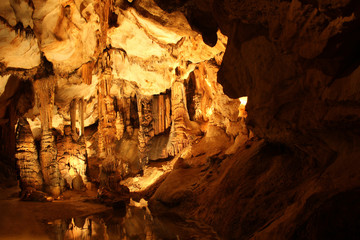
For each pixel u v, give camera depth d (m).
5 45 6.62
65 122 11.94
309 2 2.33
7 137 9.73
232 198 4.89
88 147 16.27
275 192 4.16
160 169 11.52
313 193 2.63
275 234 2.78
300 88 3.11
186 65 11.14
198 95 12.85
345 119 2.42
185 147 11.78
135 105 16.80
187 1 5.28
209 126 10.56
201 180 7.25
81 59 9.47
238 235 4.09
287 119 3.42
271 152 5.14
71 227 5.84
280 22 2.90
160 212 7.01
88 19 8.27
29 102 9.66
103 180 10.66
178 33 7.54
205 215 5.59
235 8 3.56
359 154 2.50
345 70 2.48
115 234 5.30
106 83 13.39
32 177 8.96
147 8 6.94
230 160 6.72
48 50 8.17
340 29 2.20
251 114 4.16
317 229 2.08
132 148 15.40
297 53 2.82
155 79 13.52
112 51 12.48
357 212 1.90
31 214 6.47
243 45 3.90
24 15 6.27
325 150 3.24
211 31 5.67
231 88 4.76
